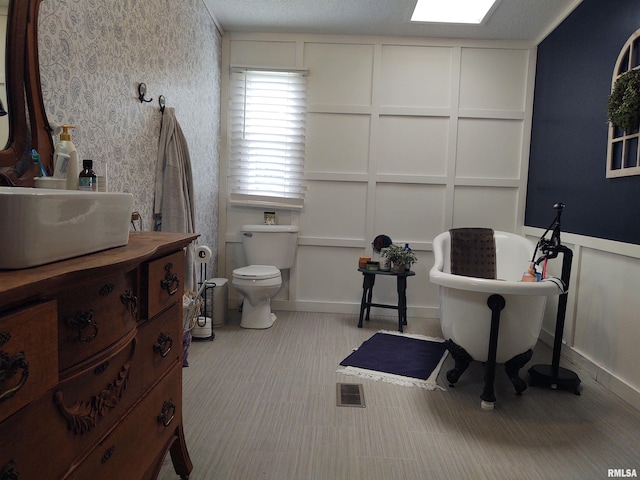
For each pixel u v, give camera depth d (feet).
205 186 11.03
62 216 2.79
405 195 12.53
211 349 9.63
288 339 10.43
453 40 12.12
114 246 3.56
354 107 12.32
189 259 8.40
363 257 11.91
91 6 5.45
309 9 10.68
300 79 12.30
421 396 7.63
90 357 2.86
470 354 7.84
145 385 3.91
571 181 9.86
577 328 9.40
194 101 9.94
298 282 12.88
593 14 9.11
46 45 4.57
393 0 10.03
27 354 2.19
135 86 6.86
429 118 12.35
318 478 5.31
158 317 4.17
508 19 10.77
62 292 2.57
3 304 1.99
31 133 4.33
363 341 10.41
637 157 7.44
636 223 7.49
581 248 9.33
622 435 6.48
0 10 4.00
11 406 2.10
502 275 10.82
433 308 12.69
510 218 12.55
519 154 12.37
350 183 12.57
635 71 7.34
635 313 7.51
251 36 12.25
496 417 6.96
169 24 8.24
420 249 12.56
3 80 4.03
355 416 6.86
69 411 2.70
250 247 12.04
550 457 5.89
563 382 7.94
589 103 9.17
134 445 3.70
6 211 2.41
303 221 12.71
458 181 12.41
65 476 2.71
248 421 6.60
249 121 12.43
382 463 5.65
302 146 12.48
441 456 5.85
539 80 11.84
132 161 6.89
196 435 6.17
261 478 5.27
